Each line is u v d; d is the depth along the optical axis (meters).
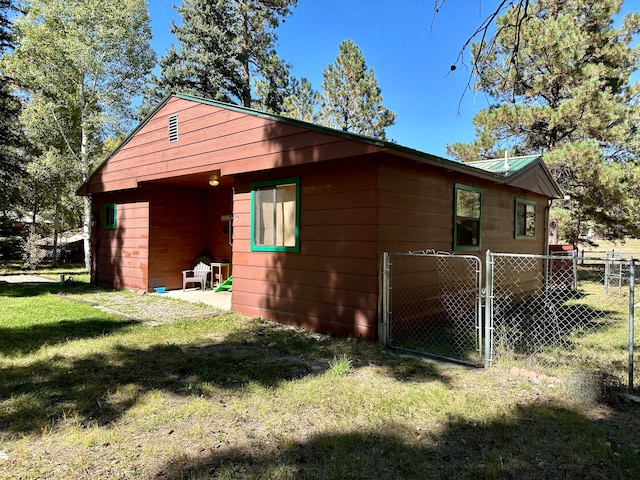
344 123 19.69
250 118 6.93
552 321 6.86
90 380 3.95
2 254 18.55
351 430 2.98
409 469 2.48
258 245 7.16
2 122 12.62
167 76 19.45
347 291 5.75
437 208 6.67
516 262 9.55
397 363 4.58
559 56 12.12
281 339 5.60
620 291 10.30
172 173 8.70
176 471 2.46
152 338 5.59
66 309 7.71
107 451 2.69
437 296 6.66
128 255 10.57
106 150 20.80
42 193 19.31
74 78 16.78
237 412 3.28
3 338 5.49
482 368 4.41
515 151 14.21
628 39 13.49
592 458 2.58
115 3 16.33
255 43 20.30
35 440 2.81
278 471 2.44
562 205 14.21
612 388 3.61
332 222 5.96
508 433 2.91
